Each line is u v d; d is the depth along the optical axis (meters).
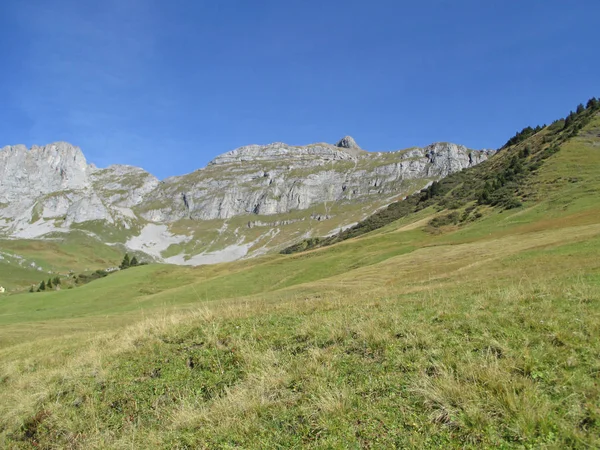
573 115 127.19
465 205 98.19
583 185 69.25
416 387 7.04
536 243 40.16
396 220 132.75
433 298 14.28
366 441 6.05
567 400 6.08
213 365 10.36
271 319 13.23
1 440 9.77
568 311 9.83
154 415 8.97
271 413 7.45
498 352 7.96
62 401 10.77
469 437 5.72
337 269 63.19
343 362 8.81
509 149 153.25
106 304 56.81
